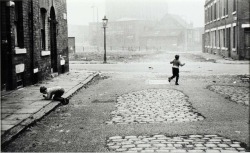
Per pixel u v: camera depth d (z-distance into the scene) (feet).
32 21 48.26
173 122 26.63
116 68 86.33
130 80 58.65
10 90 41.81
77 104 35.27
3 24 40.14
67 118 28.43
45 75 55.62
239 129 24.12
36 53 50.14
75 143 21.18
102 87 49.55
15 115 27.58
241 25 103.04
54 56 62.90
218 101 36.27
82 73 68.13
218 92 43.19
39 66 51.93
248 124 25.64
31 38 48.24
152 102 36.06
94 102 36.50
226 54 120.16
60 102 34.65
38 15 51.21
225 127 24.79
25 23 46.11
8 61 41.32
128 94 42.16
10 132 22.45
